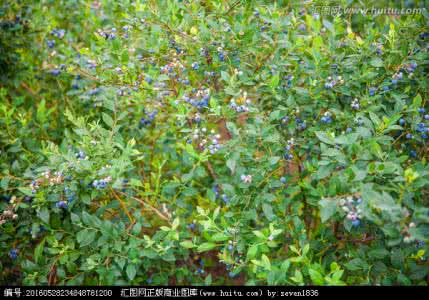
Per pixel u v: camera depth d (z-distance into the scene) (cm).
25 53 384
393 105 276
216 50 279
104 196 289
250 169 257
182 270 295
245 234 247
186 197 330
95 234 248
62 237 288
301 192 286
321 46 293
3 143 314
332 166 217
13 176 269
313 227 324
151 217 355
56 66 341
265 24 296
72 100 372
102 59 298
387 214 184
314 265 220
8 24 351
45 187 255
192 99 275
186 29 290
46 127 348
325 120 263
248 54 293
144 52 359
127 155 243
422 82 268
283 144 269
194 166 260
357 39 272
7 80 361
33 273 252
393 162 221
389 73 271
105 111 343
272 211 248
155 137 368
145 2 295
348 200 196
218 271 365
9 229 267
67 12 413
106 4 362
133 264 250
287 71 291
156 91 299
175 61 288
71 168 246
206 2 298
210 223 237
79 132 253
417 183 193
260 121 255
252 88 333
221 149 252
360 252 234
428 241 186
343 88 267
